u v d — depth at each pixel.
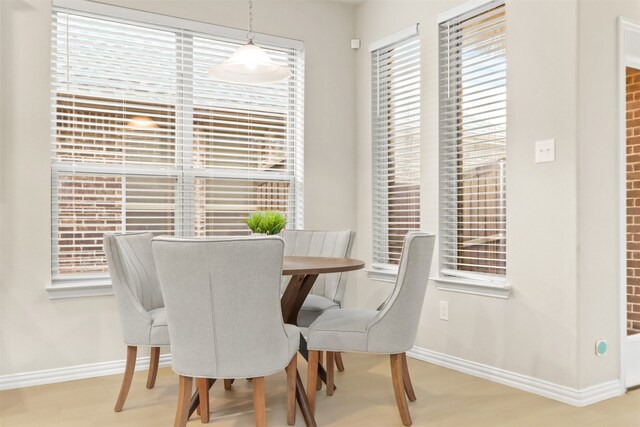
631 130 3.24
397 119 4.09
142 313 2.71
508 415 2.68
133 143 3.60
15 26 3.16
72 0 3.34
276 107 4.15
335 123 4.36
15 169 3.17
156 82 3.64
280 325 2.21
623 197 2.99
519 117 3.09
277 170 4.16
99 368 3.40
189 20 3.72
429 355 3.71
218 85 3.87
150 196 3.63
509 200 3.15
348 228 4.42
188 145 3.77
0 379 3.12
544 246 2.95
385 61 4.20
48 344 3.26
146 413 2.72
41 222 3.24
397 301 2.52
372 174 4.30
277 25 4.07
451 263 3.65
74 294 3.32
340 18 4.38
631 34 3.03
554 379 2.91
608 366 2.93
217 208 3.89
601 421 2.59
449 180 3.68
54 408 2.79
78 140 3.43
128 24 3.55
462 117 3.54
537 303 2.99
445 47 3.65
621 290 2.97
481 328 3.33
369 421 2.61
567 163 2.83
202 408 2.58
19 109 3.17
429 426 2.54
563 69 2.85
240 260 2.04
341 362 3.47
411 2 3.89
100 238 3.48
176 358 2.19
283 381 3.27
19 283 3.18
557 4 2.89
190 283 2.06
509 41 3.15
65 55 3.37
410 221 4.01
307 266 2.59
